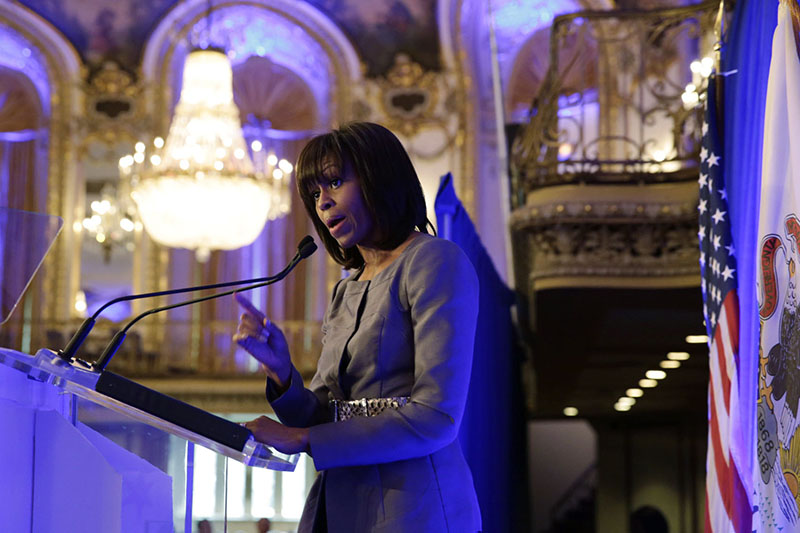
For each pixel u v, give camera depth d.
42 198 27.80
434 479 3.59
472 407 12.32
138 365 26.89
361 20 28.20
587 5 26.55
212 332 28.00
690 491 34.16
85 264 27.66
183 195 19.23
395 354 3.69
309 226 28.56
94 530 3.73
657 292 14.38
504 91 27.66
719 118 7.42
